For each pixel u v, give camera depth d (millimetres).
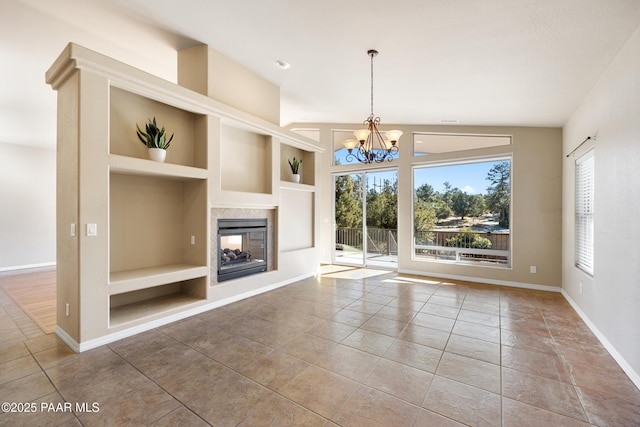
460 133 5535
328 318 3463
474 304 4012
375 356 2553
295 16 2822
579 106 3844
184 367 2348
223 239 4227
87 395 1980
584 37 2488
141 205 3512
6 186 6504
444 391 2057
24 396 1965
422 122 5574
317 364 2412
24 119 5395
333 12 2664
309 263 5629
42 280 5387
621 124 2551
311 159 5785
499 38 2682
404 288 4840
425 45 2963
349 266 6809
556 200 4746
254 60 3930
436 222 5840
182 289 3967
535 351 2668
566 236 4445
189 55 3807
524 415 1813
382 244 6559
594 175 3166
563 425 1728
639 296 2188
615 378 2244
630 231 2359
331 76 4055
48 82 2930
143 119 3342
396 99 4547
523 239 4953
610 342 2662
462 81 3615
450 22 2562
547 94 3637
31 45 3469
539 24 2414
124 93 3189
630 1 2027
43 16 3035
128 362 2422
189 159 3773
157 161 3215
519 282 4973
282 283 4945
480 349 2697
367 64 3523
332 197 7105
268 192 4684
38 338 2865
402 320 3410
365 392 2039
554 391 2066
